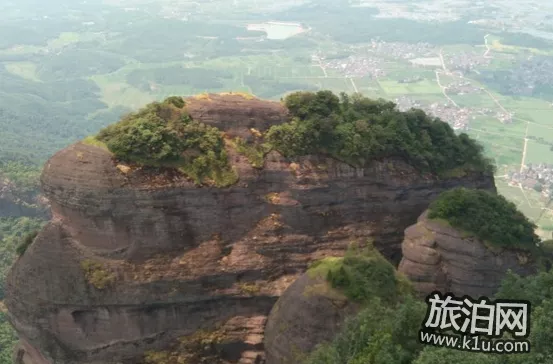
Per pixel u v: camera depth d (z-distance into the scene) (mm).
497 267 37250
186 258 35656
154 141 35094
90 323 35125
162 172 35281
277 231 38000
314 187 38906
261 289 36969
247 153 37812
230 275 36438
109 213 34250
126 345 35438
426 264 37375
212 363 36344
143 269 34906
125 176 34438
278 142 38938
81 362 35500
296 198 38562
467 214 38250
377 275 33250
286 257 38031
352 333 26500
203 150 36688
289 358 32219
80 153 34812
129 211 34531
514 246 37938
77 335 35094
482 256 37094
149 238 35094
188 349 35938
